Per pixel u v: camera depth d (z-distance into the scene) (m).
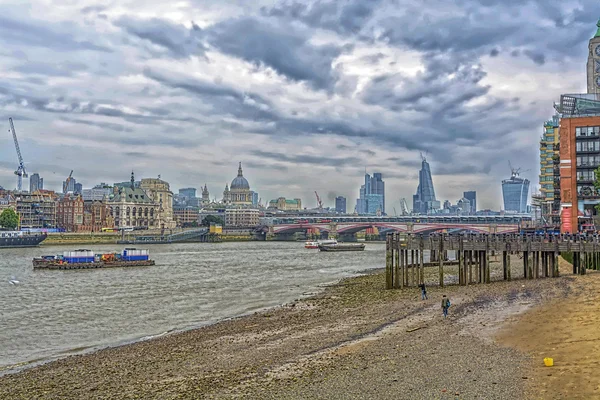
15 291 93.69
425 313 55.06
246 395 30.64
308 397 29.44
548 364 32.12
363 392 29.62
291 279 110.69
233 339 48.75
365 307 63.03
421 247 76.44
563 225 144.00
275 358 39.75
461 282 77.19
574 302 53.34
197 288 96.19
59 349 49.88
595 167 142.12
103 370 39.50
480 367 32.78
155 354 44.19
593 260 92.94
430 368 33.31
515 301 57.56
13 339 54.47
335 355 39.09
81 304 77.94
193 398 30.77
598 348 34.88
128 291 92.75
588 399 26.34
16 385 36.53
